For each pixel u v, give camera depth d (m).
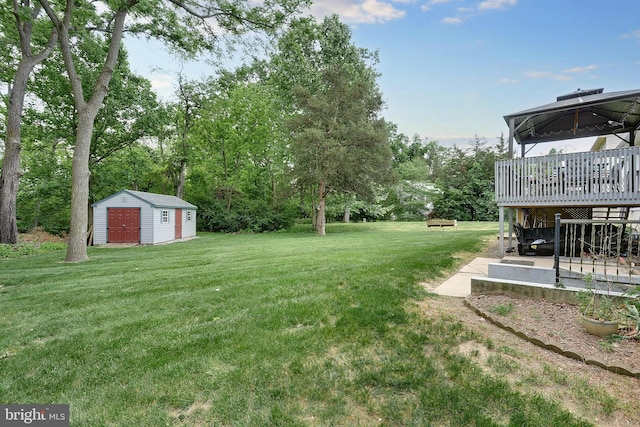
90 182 17.67
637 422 1.88
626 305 2.95
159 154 23.72
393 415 2.00
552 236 7.40
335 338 3.05
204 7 10.68
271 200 25.81
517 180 7.88
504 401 2.07
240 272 6.27
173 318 3.87
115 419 2.12
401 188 33.16
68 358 2.99
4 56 13.34
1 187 12.45
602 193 6.89
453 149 35.75
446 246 8.84
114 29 9.84
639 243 5.87
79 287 5.72
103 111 16.14
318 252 8.91
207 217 23.62
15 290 5.71
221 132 23.33
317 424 1.96
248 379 2.46
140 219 15.31
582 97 8.11
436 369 2.46
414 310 3.64
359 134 17.16
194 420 2.07
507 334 3.04
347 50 22.12
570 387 2.21
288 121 18.16
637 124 10.16
